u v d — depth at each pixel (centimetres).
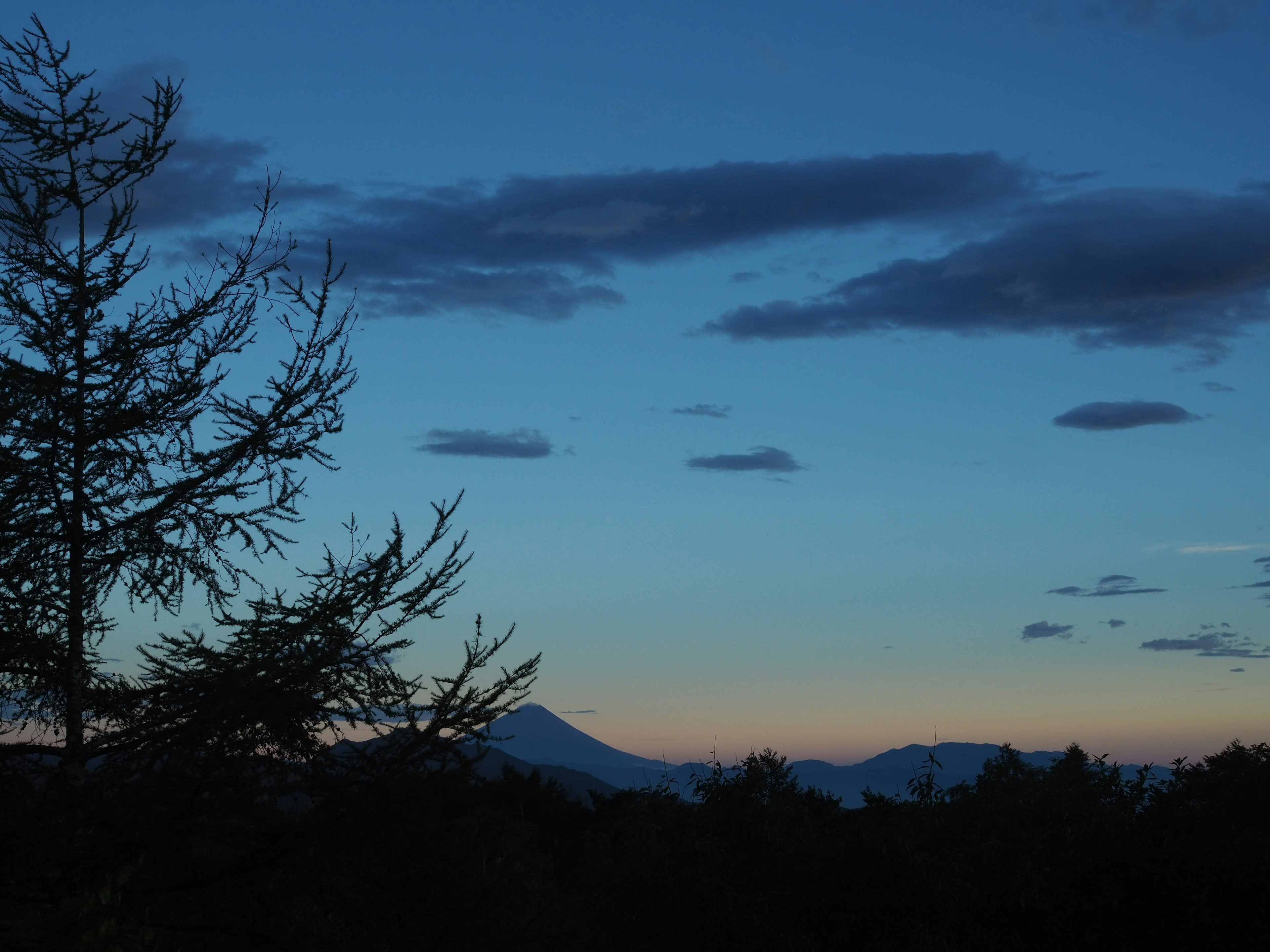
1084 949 1173
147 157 795
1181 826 1255
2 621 682
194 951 642
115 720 700
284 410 746
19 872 611
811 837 1358
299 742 673
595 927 1163
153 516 753
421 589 696
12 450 708
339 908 698
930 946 1170
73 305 757
